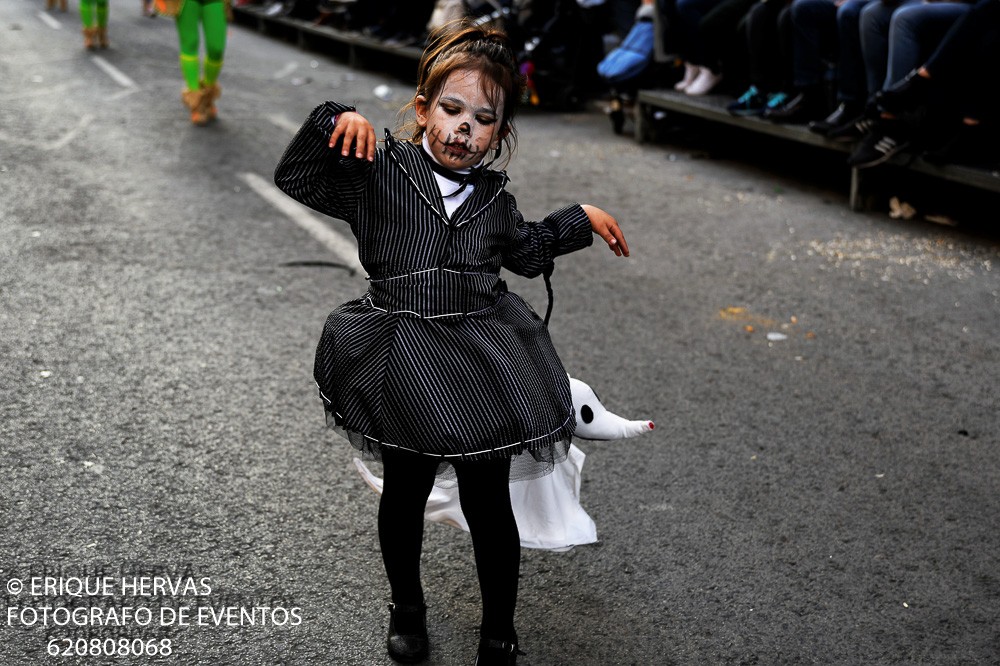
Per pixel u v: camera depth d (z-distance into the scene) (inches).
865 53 249.8
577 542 106.5
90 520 124.9
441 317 90.0
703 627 109.3
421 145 92.9
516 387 89.6
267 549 121.0
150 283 203.3
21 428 145.6
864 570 119.0
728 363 175.0
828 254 231.5
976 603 113.5
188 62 341.1
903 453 145.9
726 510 130.9
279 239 233.8
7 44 510.9
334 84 455.5
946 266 223.5
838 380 169.0
